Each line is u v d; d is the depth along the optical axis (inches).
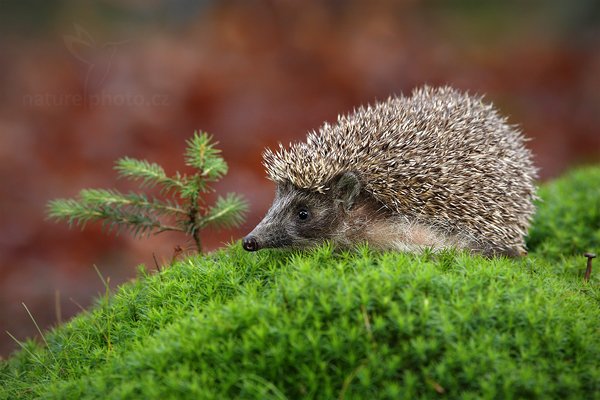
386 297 249.3
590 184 520.4
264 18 1195.9
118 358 272.2
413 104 407.5
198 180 362.3
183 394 232.2
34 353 330.3
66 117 888.9
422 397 222.8
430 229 363.6
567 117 1042.7
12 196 756.6
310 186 369.1
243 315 252.8
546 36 1384.1
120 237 695.7
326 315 248.5
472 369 226.2
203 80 989.2
